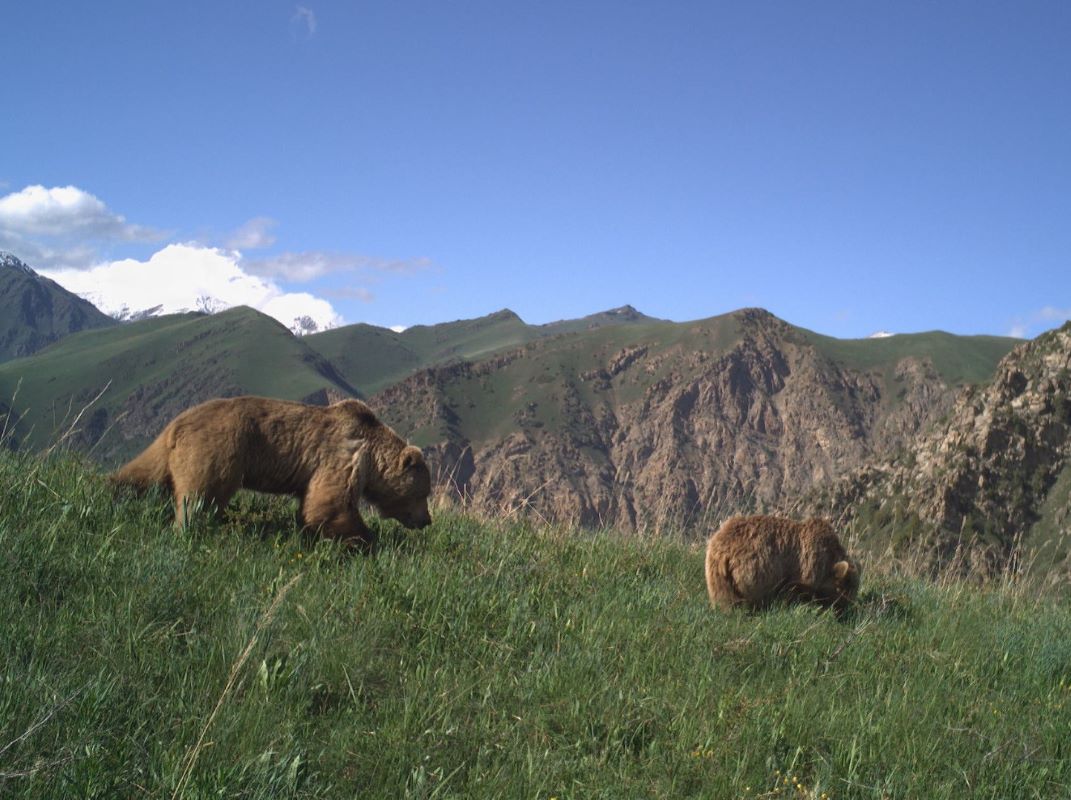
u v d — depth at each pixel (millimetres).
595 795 4969
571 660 6512
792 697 6391
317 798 4508
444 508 10977
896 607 9961
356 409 8906
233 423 8016
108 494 7727
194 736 4684
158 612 5871
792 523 9578
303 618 6203
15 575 5906
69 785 3996
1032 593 12289
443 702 5551
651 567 10078
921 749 6035
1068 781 5953
